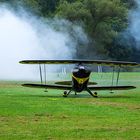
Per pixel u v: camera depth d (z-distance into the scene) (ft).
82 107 172.35
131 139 109.29
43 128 122.83
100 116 146.72
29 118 140.67
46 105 177.78
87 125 128.36
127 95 241.96
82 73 222.69
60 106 174.91
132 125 128.67
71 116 146.20
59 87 229.66
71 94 245.65
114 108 170.40
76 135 113.80
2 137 110.32
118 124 130.31
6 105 176.14
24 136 111.75
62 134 114.83
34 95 232.53
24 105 176.76
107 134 115.14
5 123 130.41
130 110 164.25
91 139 109.29
